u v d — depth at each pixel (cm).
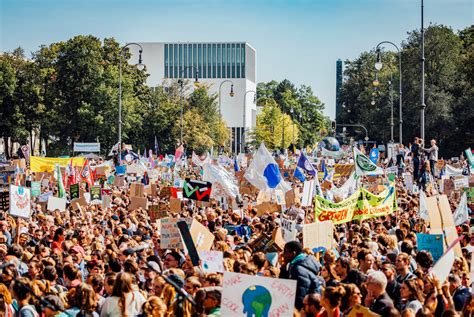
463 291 1205
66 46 9906
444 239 1579
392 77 12669
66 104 9894
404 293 1112
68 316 1076
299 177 3422
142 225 2069
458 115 10769
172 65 18575
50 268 1287
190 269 1334
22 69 10269
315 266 1208
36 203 3102
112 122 9925
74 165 4444
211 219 2150
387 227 2103
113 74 10006
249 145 17475
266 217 2189
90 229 2069
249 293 929
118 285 1085
